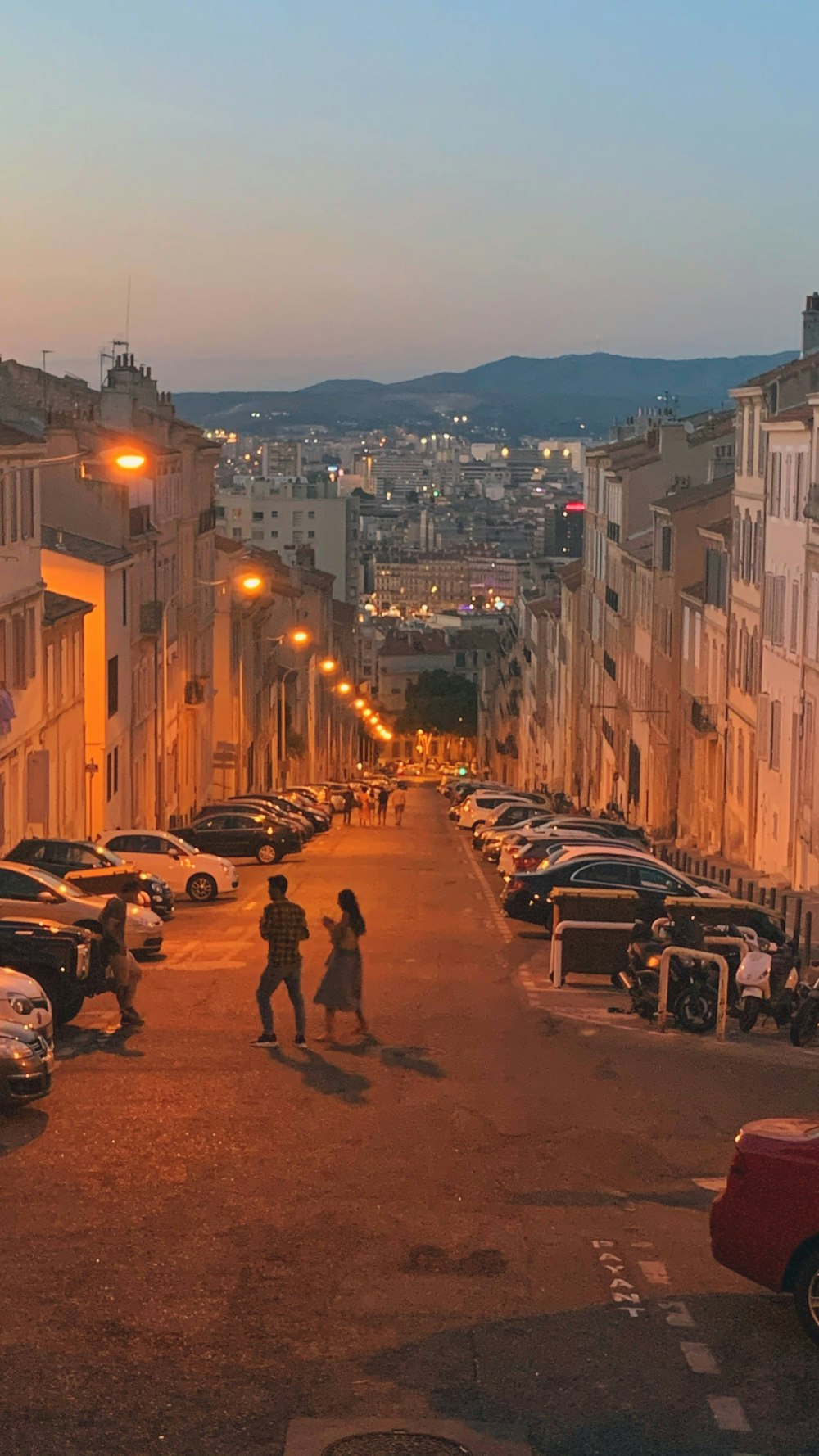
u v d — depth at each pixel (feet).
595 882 112.98
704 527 215.92
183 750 240.73
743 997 77.30
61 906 88.94
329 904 136.26
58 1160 49.96
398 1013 79.30
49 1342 35.06
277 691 347.77
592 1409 32.40
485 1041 72.28
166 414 252.83
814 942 117.08
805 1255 36.35
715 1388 33.65
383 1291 38.99
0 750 132.98
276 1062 65.62
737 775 193.98
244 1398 32.37
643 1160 52.31
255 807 194.29
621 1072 66.33
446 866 180.65
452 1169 50.31
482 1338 36.09
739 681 192.85
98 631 173.17
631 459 295.07
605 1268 41.24
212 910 131.85
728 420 290.76
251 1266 40.55
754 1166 36.99
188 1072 63.26
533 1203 46.96
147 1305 37.55
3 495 134.10
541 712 422.41
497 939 112.16
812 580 154.30
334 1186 47.98
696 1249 43.19
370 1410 31.96
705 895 112.78
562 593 386.52
